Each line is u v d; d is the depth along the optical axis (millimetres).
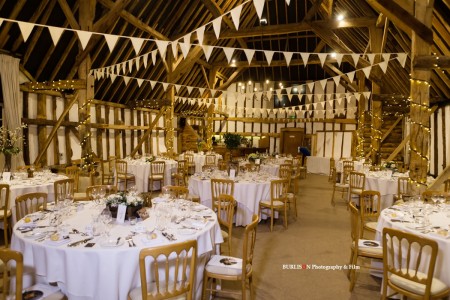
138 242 2439
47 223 2887
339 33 10891
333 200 7316
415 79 5039
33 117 7422
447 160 8594
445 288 2475
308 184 10219
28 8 6117
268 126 16703
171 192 3992
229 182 4773
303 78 16219
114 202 3023
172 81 10172
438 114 9281
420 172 5090
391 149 12078
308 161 13859
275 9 13078
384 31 7480
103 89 9484
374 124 9688
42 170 6410
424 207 3666
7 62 6367
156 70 10656
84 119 6918
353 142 13406
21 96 7035
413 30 4840
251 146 16562
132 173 7793
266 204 5258
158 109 12945
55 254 2303
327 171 12984
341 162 10312
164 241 2467
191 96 14375
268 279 3486
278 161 10758
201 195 5434
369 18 8148
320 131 15102
